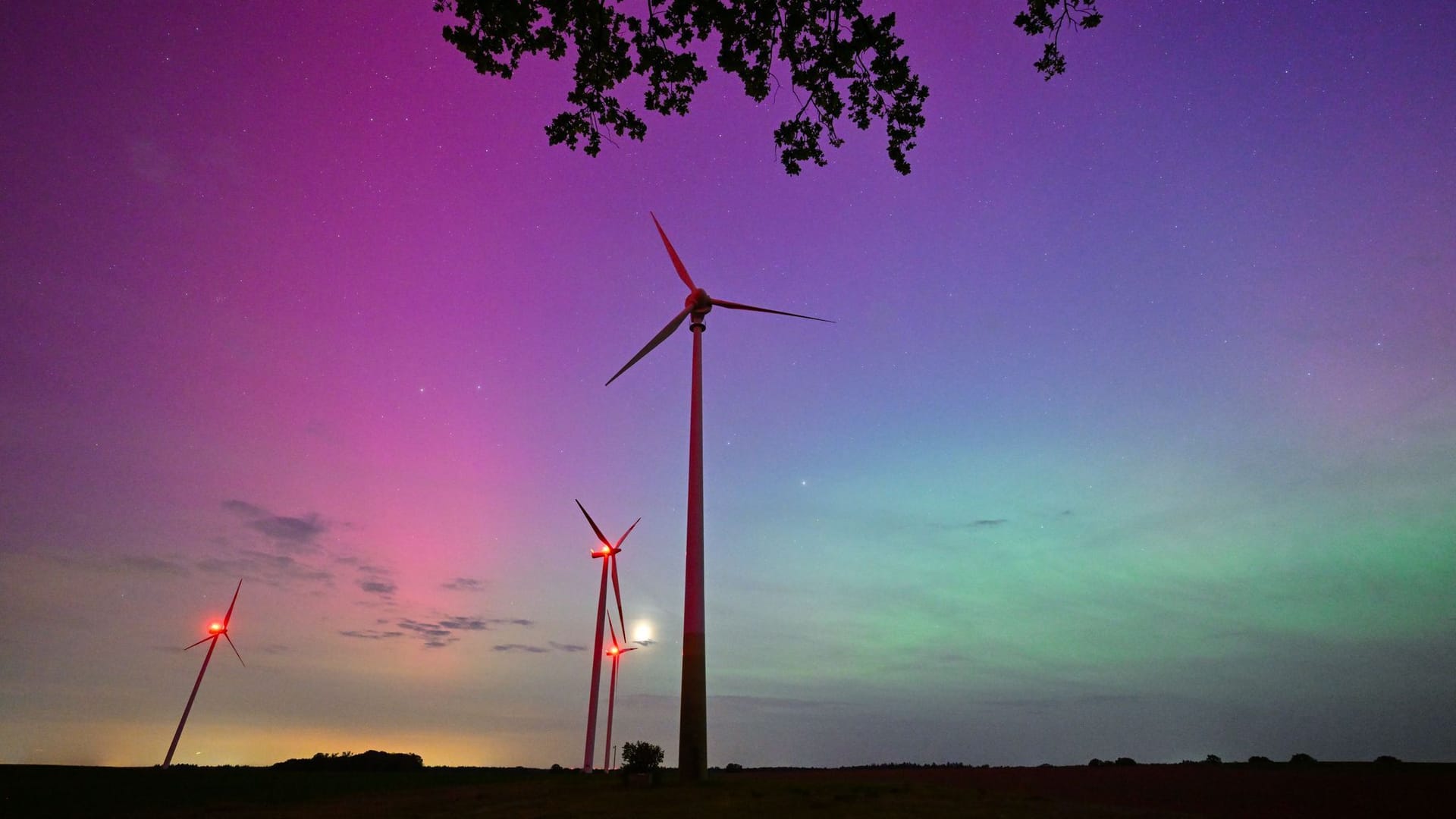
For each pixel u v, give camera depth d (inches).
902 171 428.1
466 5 389.1
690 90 416.8
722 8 385.4
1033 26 377.4
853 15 385.7
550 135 424.2
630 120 422.9
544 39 399.9
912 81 403.2
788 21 386.3
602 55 401.7
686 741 919.0
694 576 1009.5
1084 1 365.7
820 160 431.8
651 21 393.7
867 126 420.2
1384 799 929.5
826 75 404.2
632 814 674.2
